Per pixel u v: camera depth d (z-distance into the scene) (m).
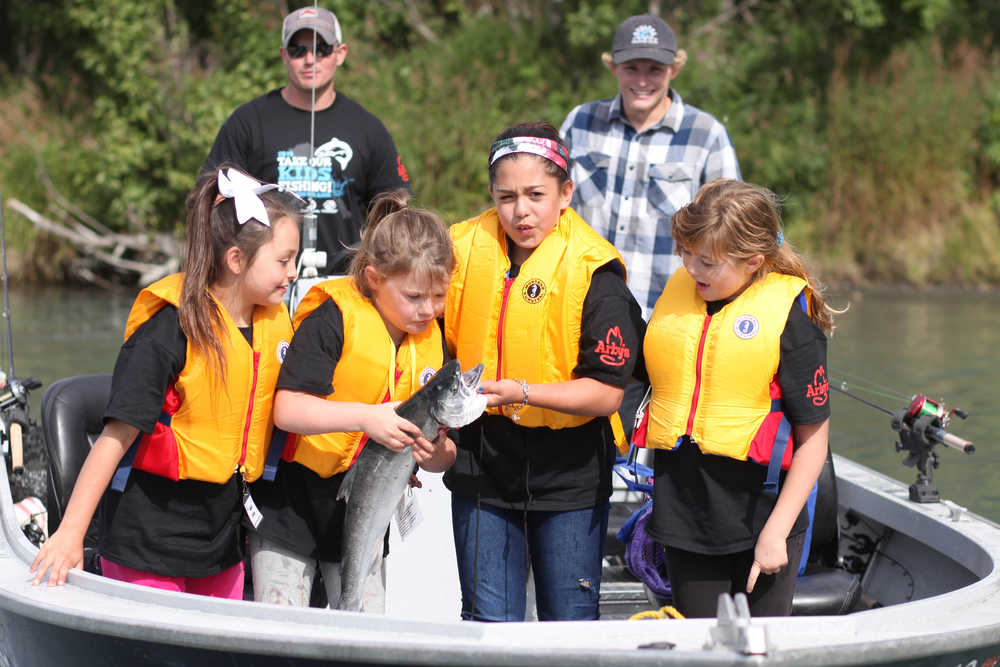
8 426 13.39
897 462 21.89
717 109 55.53
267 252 8.91
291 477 9.35
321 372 8.88
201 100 51.31
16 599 8.67
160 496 8.95
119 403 8.52
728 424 8.93
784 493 8.89
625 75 14.88
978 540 10.45
